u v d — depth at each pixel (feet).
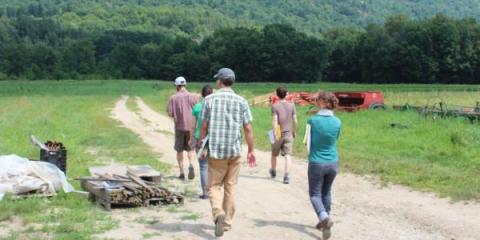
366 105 110.11
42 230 24.25
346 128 72.33
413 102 139.64
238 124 24.00
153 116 104.58
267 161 47.47
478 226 26.37
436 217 28.17
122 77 419.74
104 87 270.46
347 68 383.86
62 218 26.30
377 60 358.02
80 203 29.27
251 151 24.91
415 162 45.03
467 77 341.62
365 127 74.43
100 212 28.17
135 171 35.88
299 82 382.83
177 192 31.81
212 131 23.79
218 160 23.94
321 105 25.00
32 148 50.75
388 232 25.86
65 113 103.14
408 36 353.51
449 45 337.93
